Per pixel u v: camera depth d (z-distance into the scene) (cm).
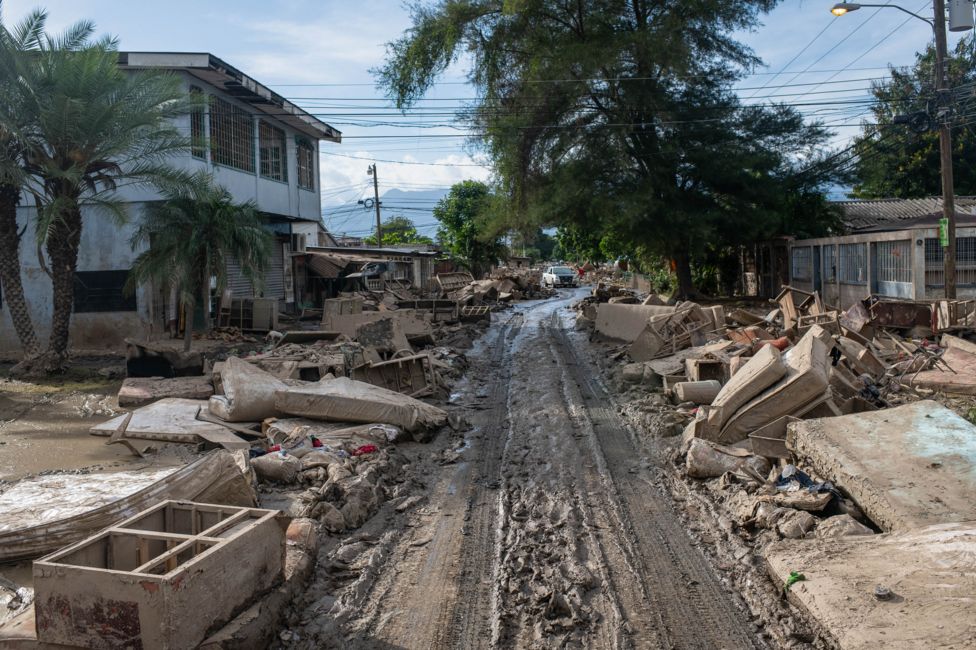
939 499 656
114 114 1631
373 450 1001
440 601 605
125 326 2069
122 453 1051
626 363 1727
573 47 2833
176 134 1816
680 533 738
